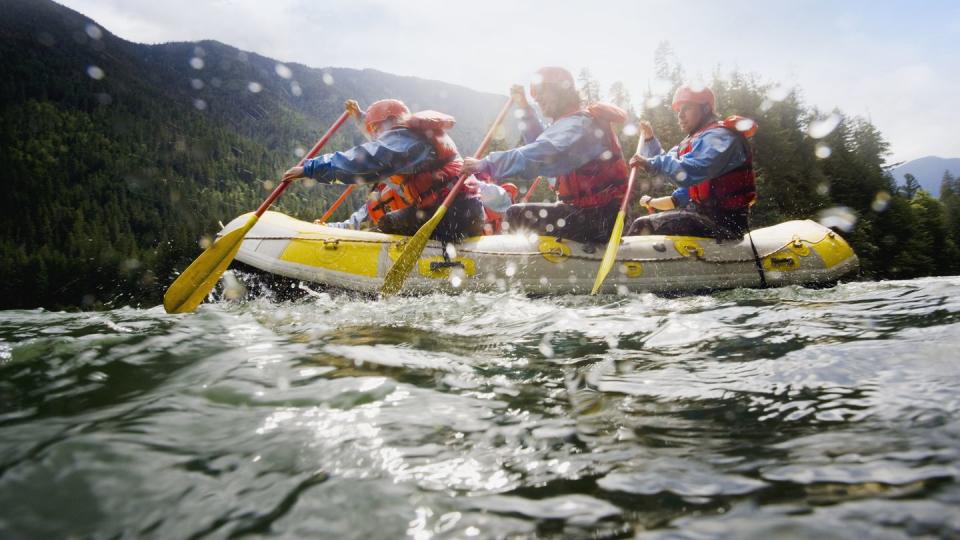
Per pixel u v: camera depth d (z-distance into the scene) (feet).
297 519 3.33
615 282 15.07
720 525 3.02
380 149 14.52
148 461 4.06
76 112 561.43
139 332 8.61
